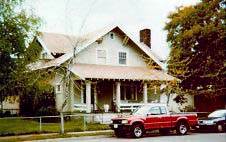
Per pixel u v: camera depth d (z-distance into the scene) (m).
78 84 29.80
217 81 35.41
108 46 33.72
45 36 34.91
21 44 22.89
